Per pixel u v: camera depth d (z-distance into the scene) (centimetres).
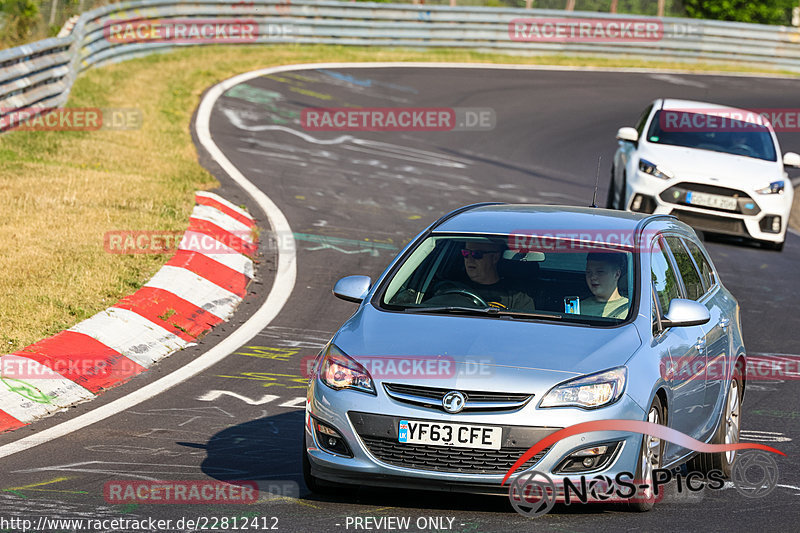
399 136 7825
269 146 6862
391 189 6131
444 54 11750
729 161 5600
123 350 3212
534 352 2023
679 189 5469
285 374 3164
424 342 2061
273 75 9288
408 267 2377
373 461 1970
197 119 7306
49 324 3266
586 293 2238
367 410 1978
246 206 5256
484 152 7644
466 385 1952
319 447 2041
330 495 2131
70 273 3772
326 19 11262
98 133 6425
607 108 9831
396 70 10425
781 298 4709
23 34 7656
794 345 3975
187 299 3750
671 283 2405
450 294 2272
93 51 8150
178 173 5691
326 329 3684
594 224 2475
